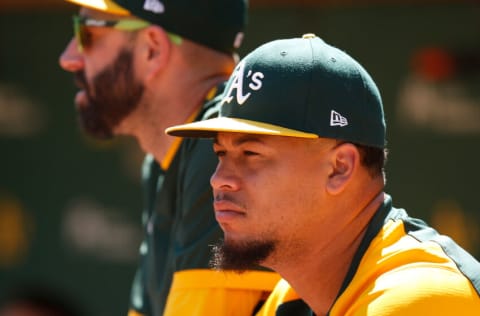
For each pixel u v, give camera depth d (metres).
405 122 18.31
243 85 7.23
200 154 9.02
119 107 10.05
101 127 10.30
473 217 18.09
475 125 18.06
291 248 7.19
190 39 9.85
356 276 7.05
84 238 20.38
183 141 9.61
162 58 9.82
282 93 7.08
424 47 18.17
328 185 7.11
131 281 20.12
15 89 20.56
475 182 18.09
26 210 20.70
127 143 20.09
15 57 20.52
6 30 20.50
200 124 7.16
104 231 20.28
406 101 18.30
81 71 10.33
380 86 18.38
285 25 18.64
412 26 18.23
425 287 6.65
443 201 18.22
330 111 7.06
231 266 7.21
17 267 20.75
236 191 7.16
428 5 18.14
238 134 7.14
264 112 7.10
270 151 7.09
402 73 18.30
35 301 12.23
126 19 9.90
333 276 7.30
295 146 7.08
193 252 8.79
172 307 8.88
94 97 10.16
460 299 6.65
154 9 9.78
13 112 20.64
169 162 9.80
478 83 18.08
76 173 20.41
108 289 20.25
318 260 7.27
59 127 20.44
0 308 13.57
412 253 6.94
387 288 6.73
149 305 10.84
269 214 7.10
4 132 20.73
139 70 9.91
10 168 20.77
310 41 7.35
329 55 7.22
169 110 9.94
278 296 8.20
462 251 7.09
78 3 9.96
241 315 8.52
